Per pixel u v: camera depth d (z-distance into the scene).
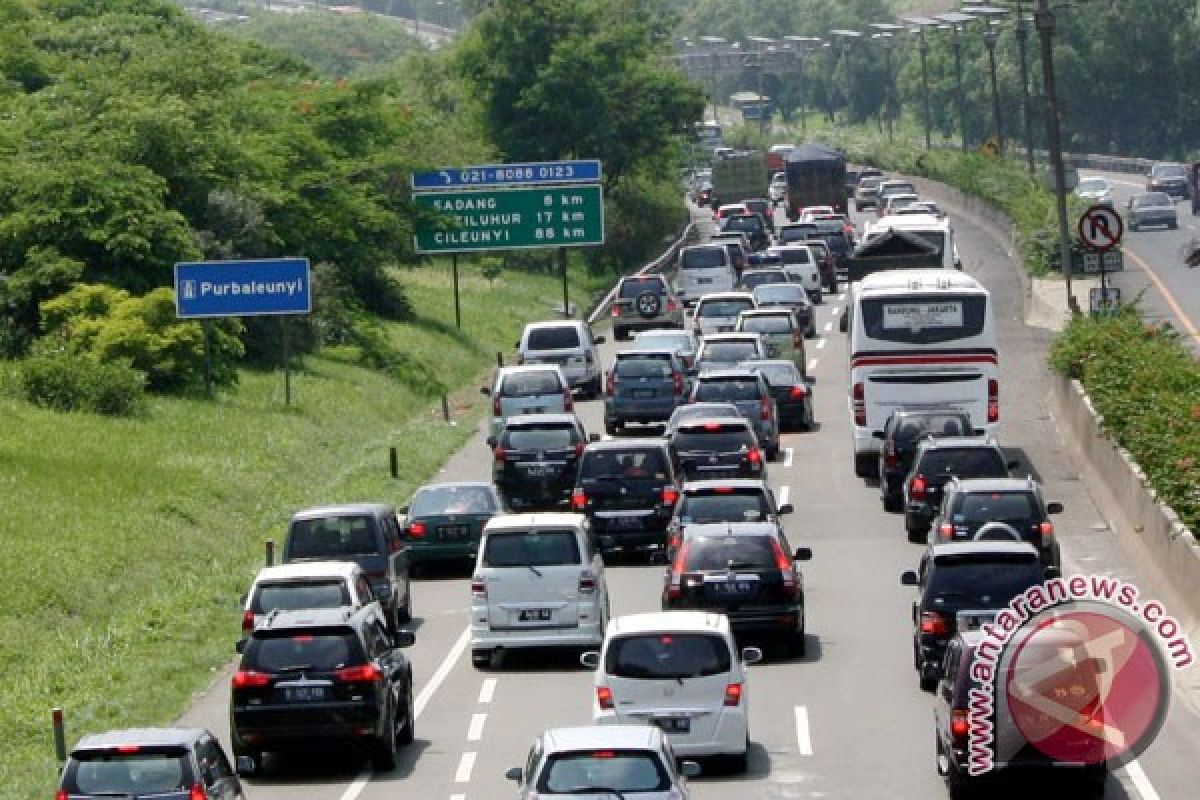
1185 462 54.34
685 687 37.78
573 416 68.62
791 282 118.56
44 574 60.19
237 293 92.00
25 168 98.50
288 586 44.44
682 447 67.56
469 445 88.44
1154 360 71.56
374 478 78.50
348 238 115.12
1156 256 140.75
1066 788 35.09
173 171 104.44
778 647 50.03
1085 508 65.56
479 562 49.12
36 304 94.75
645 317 116.12
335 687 38.75
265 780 39.62
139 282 96.56
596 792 29.36
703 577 47.75
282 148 114.38
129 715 46.06
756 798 36.62
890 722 42.47
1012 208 157.62
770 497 55.19
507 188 118.75
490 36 170.00
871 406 71.56
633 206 176.25
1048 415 83.88
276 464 81.88
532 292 149.50
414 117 146.38
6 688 50.12
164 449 80.12
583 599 48.81
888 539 63.47
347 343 108.25
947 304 70.88
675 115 173.75
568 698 46.03
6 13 140.00
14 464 72.44
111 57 131.25
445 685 47.88
